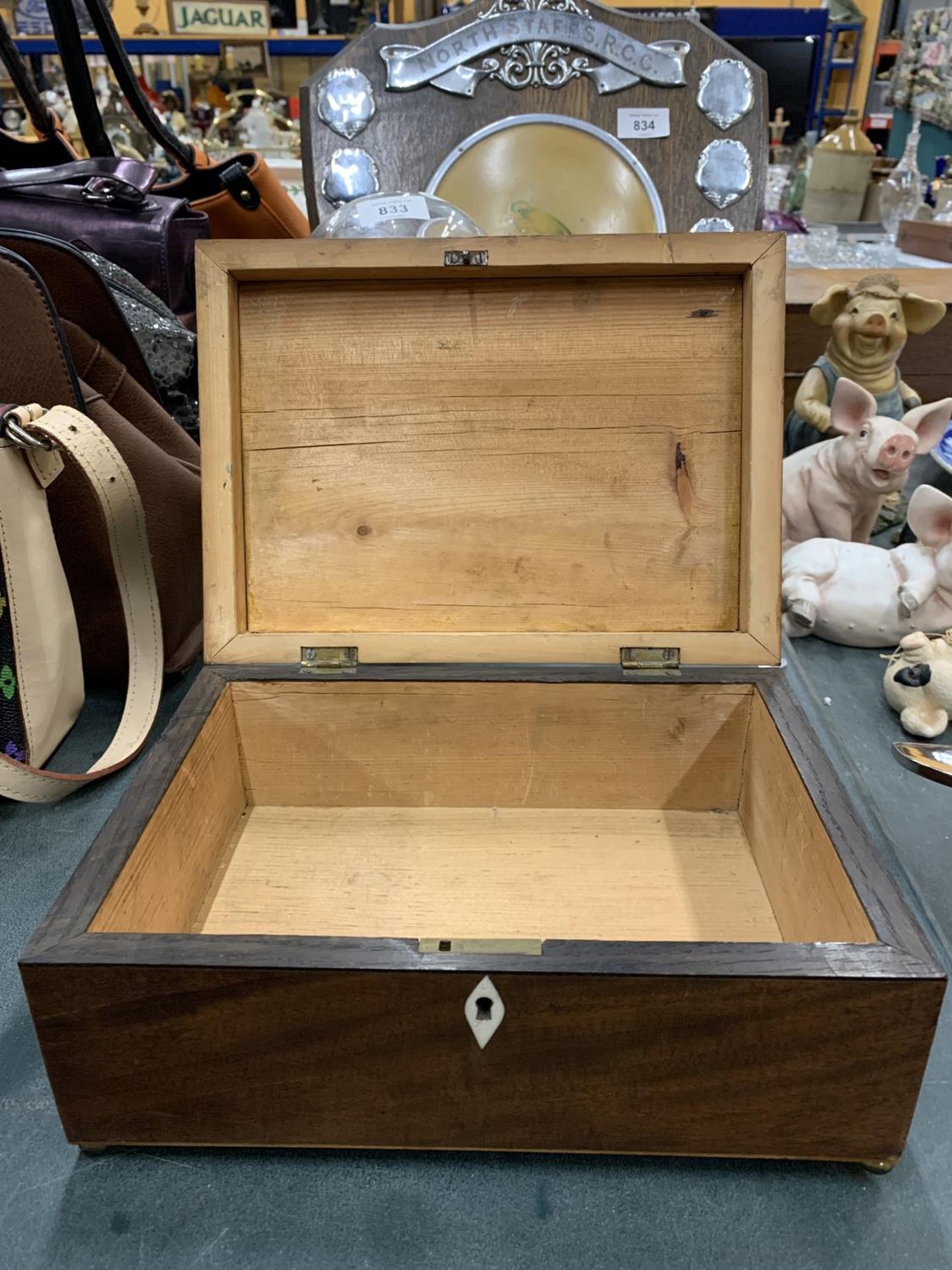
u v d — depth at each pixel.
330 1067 0.73
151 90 2.85
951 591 1.58
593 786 1.19
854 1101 0.73
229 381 1.09
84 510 1.32
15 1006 0.97
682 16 1.81
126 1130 0.77
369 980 0.68
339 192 1.80
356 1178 0.80
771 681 1.10
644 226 1.86
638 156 1.83
